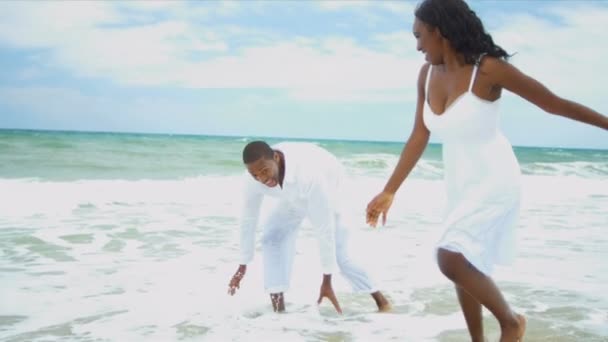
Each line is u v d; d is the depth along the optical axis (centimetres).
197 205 914
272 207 393
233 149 2067
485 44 246
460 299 289
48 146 1803
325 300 430
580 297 441
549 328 362
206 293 439
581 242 679
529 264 556
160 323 366
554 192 1333
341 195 390
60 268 507
